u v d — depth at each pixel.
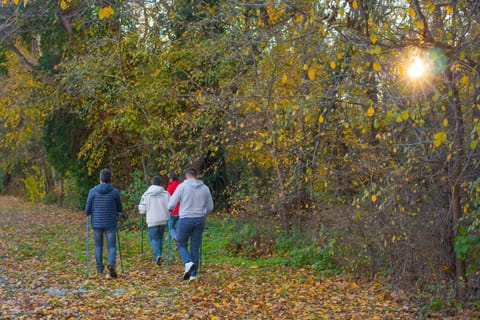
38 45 25.44
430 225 9.25
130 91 18.17
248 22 12.33
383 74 7.93
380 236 9.95
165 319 8.16
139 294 9.85
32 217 26.42
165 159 19.11
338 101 8.75
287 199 13.48
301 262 12.70
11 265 12.91
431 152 8.20
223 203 22.88
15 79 22.70
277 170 13.35
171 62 17.95
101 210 11.68
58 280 11.14
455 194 8.64
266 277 11.70
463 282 8.82
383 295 9.88
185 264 11.09
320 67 8.77
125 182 23.39
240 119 12.92
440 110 7.92
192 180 11.34
